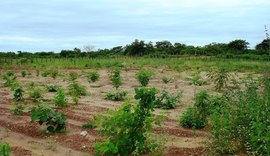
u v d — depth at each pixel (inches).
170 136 349.4
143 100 252.2
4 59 1587.1
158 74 1031.6
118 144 247.1
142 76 717.3
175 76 956.6
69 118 427.2
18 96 468.4
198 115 380.2
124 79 895.7
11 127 389.1
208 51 2278.5
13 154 307.3
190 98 577.3
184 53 2353.6
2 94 617.9
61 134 362.3
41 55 2256.4
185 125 381.4
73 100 526.9
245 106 307.0
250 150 273.3
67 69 1266.0
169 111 473.1
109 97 577.9
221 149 285.4
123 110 253.8
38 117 362.0
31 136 360.8
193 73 976.9
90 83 813.9
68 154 310.0
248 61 1552.7
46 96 599.2
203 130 368.5
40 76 986.7
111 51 2591.0
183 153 299.1
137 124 249.9
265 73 424.8
